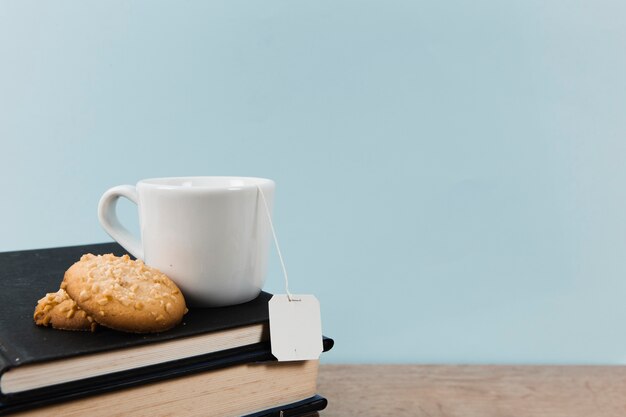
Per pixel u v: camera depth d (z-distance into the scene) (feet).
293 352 1.81
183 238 1.83
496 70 2.74
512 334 2.85
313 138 2.79
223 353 1.77
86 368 1.63
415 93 2.76
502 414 2.24
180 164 2.81
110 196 1.95
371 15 2.73
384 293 2.85
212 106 2.79
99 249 2.43
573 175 2.78
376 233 2.82
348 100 2.77
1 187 2.80
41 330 1.72
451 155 2.78
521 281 2.83
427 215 2.81
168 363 1.70
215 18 2.75
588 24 2.72
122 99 2.78
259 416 1.81
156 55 2.76
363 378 2.52
